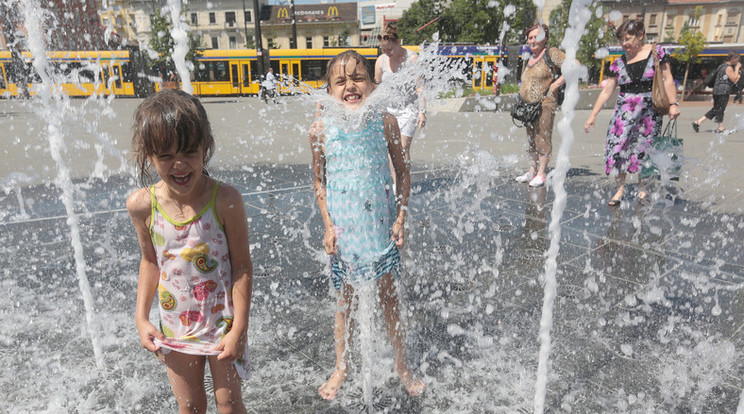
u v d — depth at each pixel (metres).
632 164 4.36
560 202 2.03
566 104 1.97
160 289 1.48
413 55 3.63
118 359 2.12
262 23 49.81
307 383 1.95
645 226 3.84
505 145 8.23
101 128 10.43
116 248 3.39
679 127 10.56
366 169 1.77
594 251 3.32
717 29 33.78
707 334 2.28
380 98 1.81
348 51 1.80
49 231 3.74
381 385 1.93
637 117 4.24
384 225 1.83
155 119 1.23
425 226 3.88
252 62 23.58
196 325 1.49
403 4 46.62
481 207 4.41
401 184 1.91
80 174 5.79
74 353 2.16
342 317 1.91
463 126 11.26
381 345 2.19
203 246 1.42
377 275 1.83
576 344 2.20
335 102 1.78
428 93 3.99
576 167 6.33
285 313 2.50
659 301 2.60
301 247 3.40
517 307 2.54
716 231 3.71
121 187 5.14
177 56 2.77
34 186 5.18
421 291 2.73
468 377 1.98
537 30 4.88
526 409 1.79
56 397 1.87
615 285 2.79
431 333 2.30
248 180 5.51
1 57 18.48
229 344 1.42
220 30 49.84
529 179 5.45
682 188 5.04
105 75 20.39
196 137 1.28
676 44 20.08
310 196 4.76
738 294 2.67
